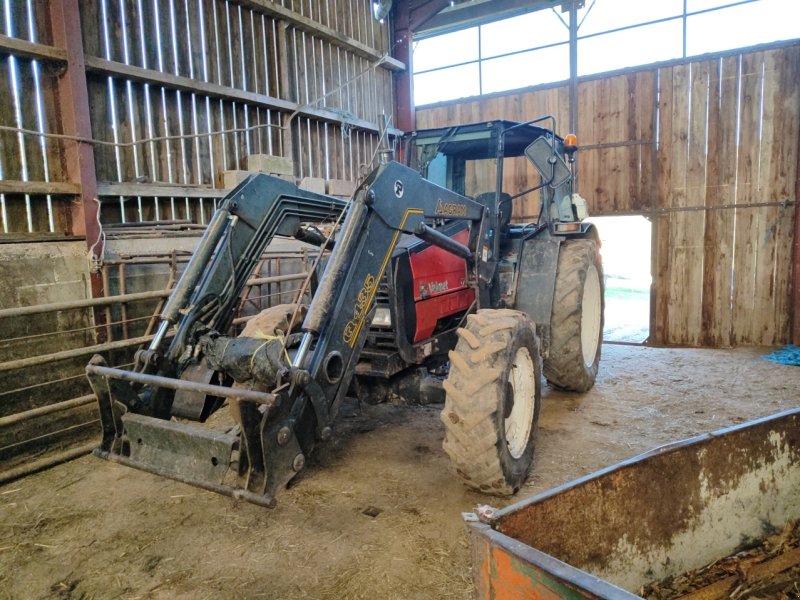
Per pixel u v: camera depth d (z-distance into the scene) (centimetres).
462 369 247
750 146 604
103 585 204
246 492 195
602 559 176
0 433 326
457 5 743
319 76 646
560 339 402
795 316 594
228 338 241
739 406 402
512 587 124
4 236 353
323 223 336
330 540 229
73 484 290
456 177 397
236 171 509
